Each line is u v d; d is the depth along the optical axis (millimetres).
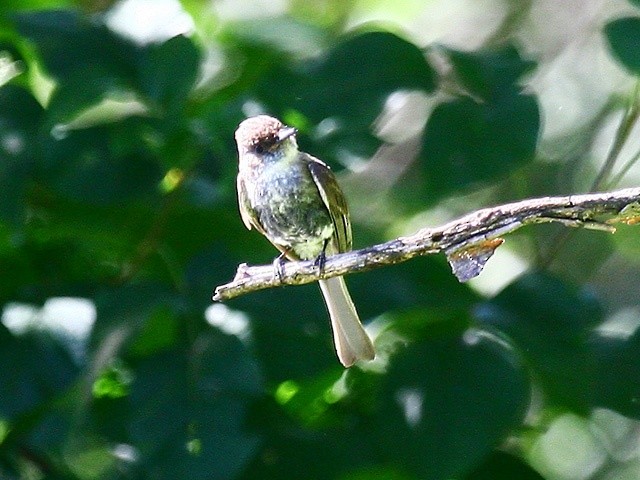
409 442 9945
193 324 10516
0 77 12289
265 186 11016
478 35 19328
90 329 10664
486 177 11188
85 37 11188
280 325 10430
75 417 10484
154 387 10203
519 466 10844
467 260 8141
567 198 7809
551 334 10406
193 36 11172
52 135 11109
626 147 17328
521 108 11242
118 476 11062
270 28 13234
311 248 11297
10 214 10875
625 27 11414
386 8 20156
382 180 16406
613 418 15898
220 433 10039
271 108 11328
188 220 11883
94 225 11883
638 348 10656
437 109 11258
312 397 11266
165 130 10773
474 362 10141
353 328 10164
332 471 10633
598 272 18406
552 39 18766
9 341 10594
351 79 11281
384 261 8422
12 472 11445
